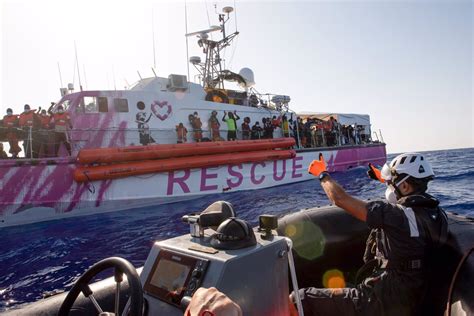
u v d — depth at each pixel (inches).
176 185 390.3
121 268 55.1
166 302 58.6
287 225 129.0
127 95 385.1
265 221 71.1
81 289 59.9
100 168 335.6
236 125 481.7
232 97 527.5
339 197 81.8
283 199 401.4
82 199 329.7
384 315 76.4
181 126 408.8
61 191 320.2
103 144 363.9
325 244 125.8
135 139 383.9
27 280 188.4
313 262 123.0
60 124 333.7
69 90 428.8
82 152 326.3
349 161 641.0
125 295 94.3
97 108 367.2
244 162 451.8
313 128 610.5
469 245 86.2
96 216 333.4
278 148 509.4
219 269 55.2
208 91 483.2
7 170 298.5
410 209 77.8
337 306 81.4
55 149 338.6
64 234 275.4
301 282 120.4
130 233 274.8
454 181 492.1
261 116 531.8
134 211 352.8
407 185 82.7
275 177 498.3
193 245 65.0
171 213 343.3
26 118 323.3
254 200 396.8
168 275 61.8
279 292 65.9
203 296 44.8
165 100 414.6
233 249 60.9
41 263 212.2
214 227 69.3
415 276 76.3
